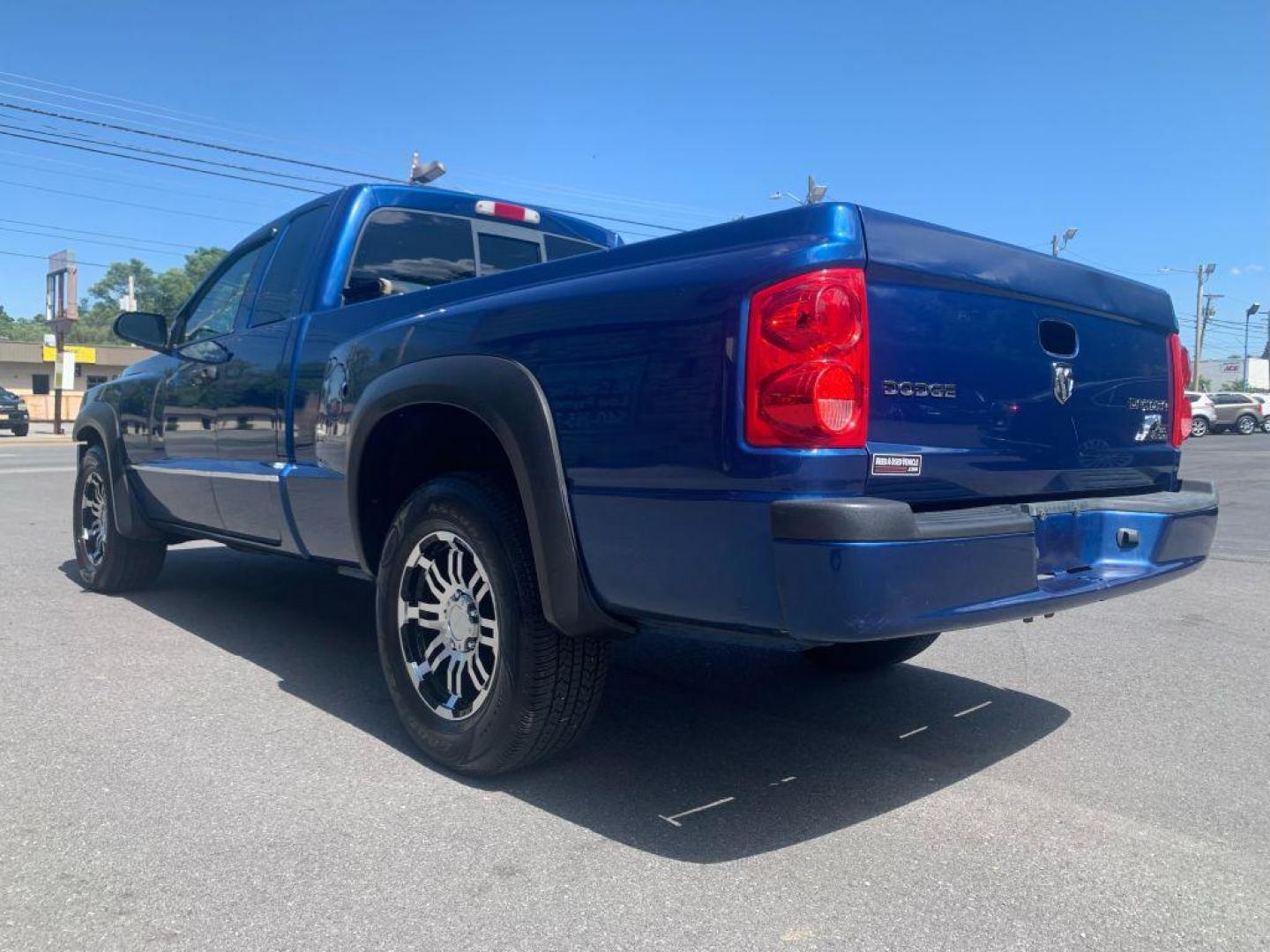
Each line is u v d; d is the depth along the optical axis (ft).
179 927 7.84
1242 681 15.12
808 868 9.00
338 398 12.55
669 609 8.96
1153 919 8.24
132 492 18.54
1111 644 17.37
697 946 7.70
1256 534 32.42
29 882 8.47
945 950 7.72
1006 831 9.85
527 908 8.20
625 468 9.04
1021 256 10.14
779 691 14.39
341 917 8.02
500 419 9.96
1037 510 10.12
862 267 8.43
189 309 17.93
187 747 11.59
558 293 9.82
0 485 42.45
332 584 21.49
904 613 8.10
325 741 11.84
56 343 115.55
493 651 10.49
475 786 10.64
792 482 8.07
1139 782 11.17
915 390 8.92
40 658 15.20
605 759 11.55
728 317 8.40
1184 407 12.98
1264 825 10.09
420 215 15.26
